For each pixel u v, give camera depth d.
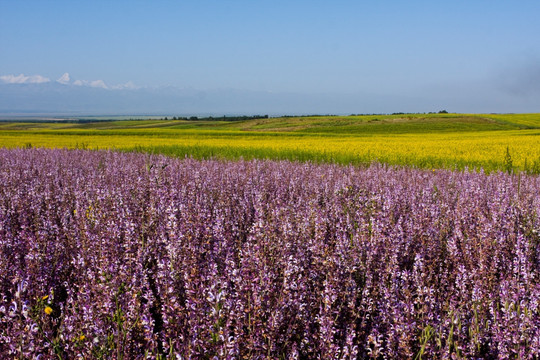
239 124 131.88
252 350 3.66
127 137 56.69
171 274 4.32
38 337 3.57
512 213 7.98
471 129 87.56
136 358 3.69
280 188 11.22
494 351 3.98
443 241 6.90
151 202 7.55
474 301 4.59
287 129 101.31
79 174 13.11
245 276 4.12
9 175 12.02
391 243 5.93
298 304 4.18
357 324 4.42
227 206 8.49
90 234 5.79
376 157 24.58
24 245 5.52
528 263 5.06
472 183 10.77
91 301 4.06
